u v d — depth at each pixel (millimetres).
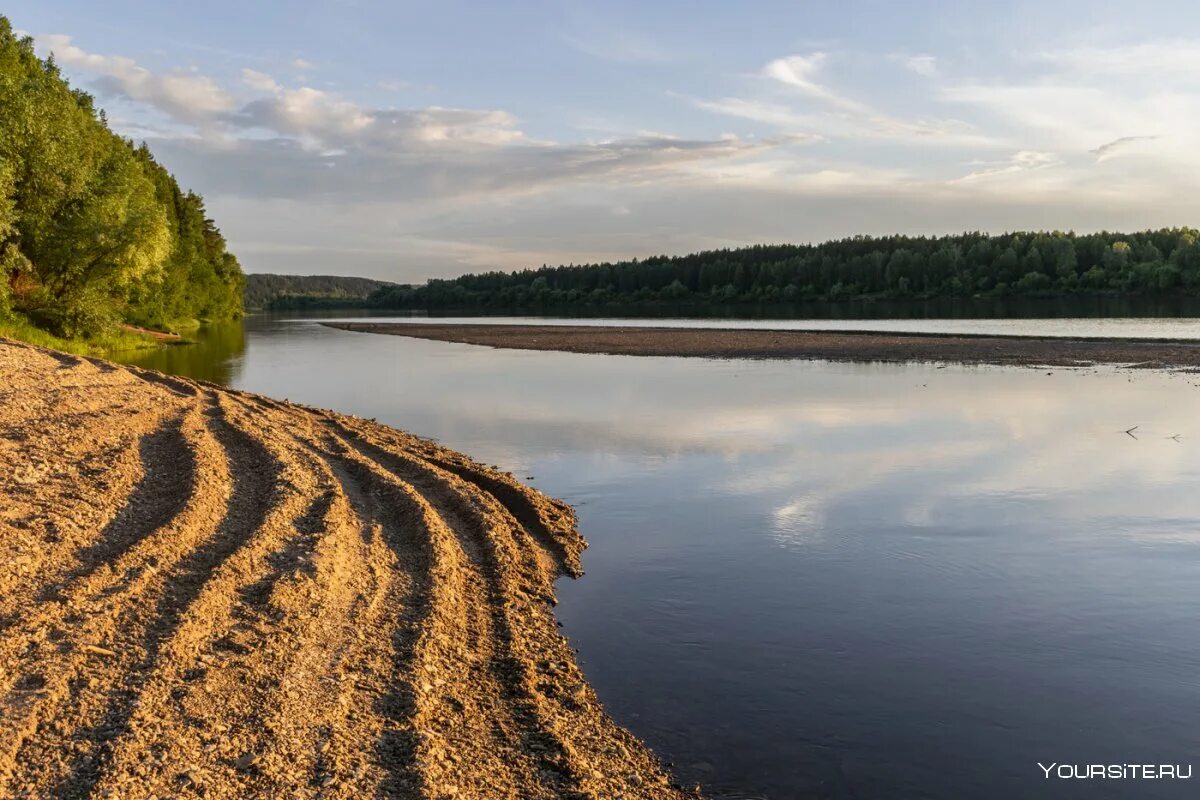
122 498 9656
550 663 7359
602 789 5457
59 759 4750
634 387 29734
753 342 53219
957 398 25375
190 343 59500
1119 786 5668
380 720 5797
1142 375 31031
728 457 16906
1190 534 11406
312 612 7312
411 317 140000
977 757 6055
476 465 15625
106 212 39469
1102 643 7984
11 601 6633
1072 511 12617
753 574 10062
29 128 36781
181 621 6598
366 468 13305
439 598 8172
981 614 8750
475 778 5305
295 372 37156
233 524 9367
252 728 5359
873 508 12969
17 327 32312
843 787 5695
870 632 8297
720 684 7215
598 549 11070
